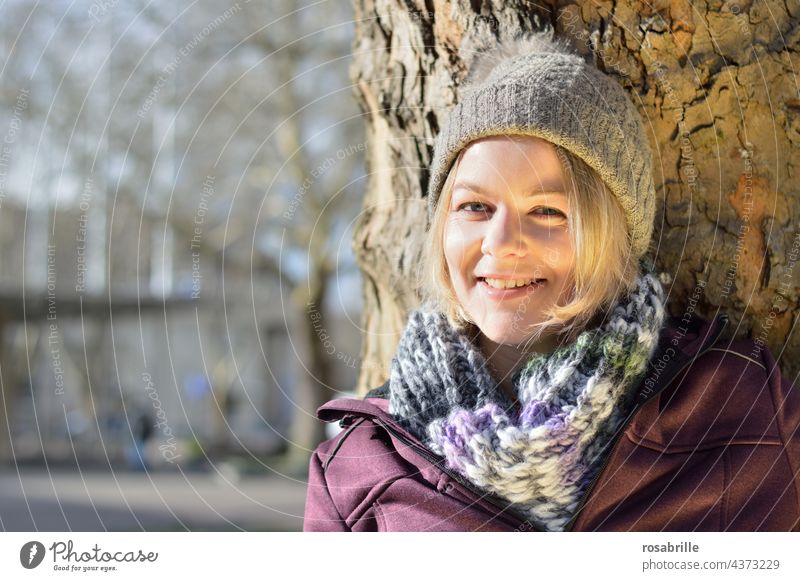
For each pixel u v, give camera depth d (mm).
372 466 1370
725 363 1301
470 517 1251
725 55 1481
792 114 1491
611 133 1228
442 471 1275
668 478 1242
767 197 1487
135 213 6164
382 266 1817
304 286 9805
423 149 1699
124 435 9641
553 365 1220
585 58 1481
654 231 1497
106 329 10141
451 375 1286
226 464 9742
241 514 6125
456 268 1274
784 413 1280
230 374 12477
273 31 5867
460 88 1543
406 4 1670
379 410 1361
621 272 1249
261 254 9461
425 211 1705
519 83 1215
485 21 1552
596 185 1223
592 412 1176
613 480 1227
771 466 1241
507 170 1205
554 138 1192
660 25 1478
